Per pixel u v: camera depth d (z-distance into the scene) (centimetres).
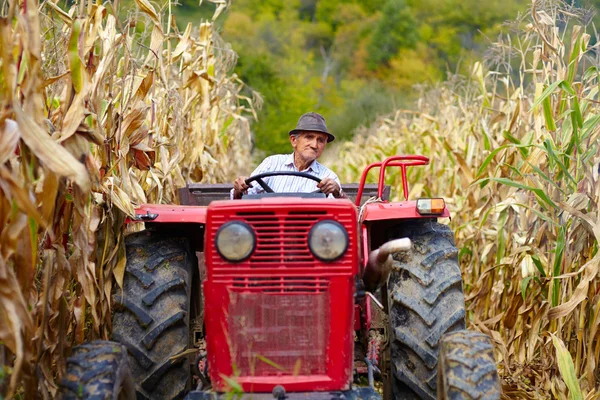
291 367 438
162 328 490
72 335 555
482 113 976
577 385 530
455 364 423
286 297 435
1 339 398
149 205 543
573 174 679
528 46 826
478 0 4809
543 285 685
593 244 645
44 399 464
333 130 4275
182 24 2759
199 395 434
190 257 545
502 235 739
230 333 437
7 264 404
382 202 566
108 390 395
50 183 431
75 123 468
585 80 709
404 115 1750
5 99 404
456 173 1062
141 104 591
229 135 1505
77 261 507
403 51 4881
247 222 436
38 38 426
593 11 698
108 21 581
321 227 427
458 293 511
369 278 462
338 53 5256
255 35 4762
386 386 539
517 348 707
